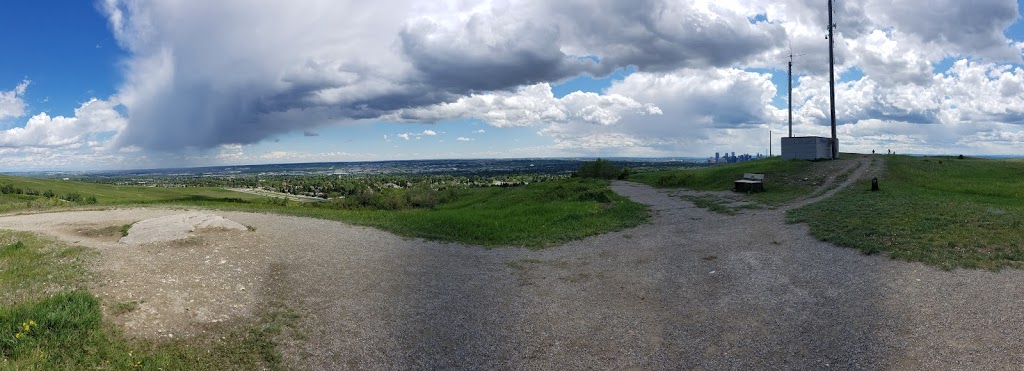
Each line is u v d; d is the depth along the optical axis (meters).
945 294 8.13
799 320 7.62
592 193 29.28
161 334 7.17
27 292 8.29
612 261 12.33
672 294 9.38
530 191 41.88
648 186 37.97
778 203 21.80
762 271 10.33
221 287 9.41
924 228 12.84
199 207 23.41
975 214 14.40
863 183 27.34
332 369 6.54
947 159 40.97
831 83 40.66
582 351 7.04
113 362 6.29
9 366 5.79
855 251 11.35
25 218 18.53
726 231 15.46
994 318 7.07
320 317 8.27
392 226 17.39
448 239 15.67
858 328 7.11
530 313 8.59
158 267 10.36
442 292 9.82
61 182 124.81
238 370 6.47
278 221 18.48
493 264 12.38
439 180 151.75
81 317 7.00
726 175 36.34
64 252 11.45
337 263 11.84
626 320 8.15
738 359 6.55
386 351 7.07
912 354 6.23
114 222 17.22
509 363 6.72
